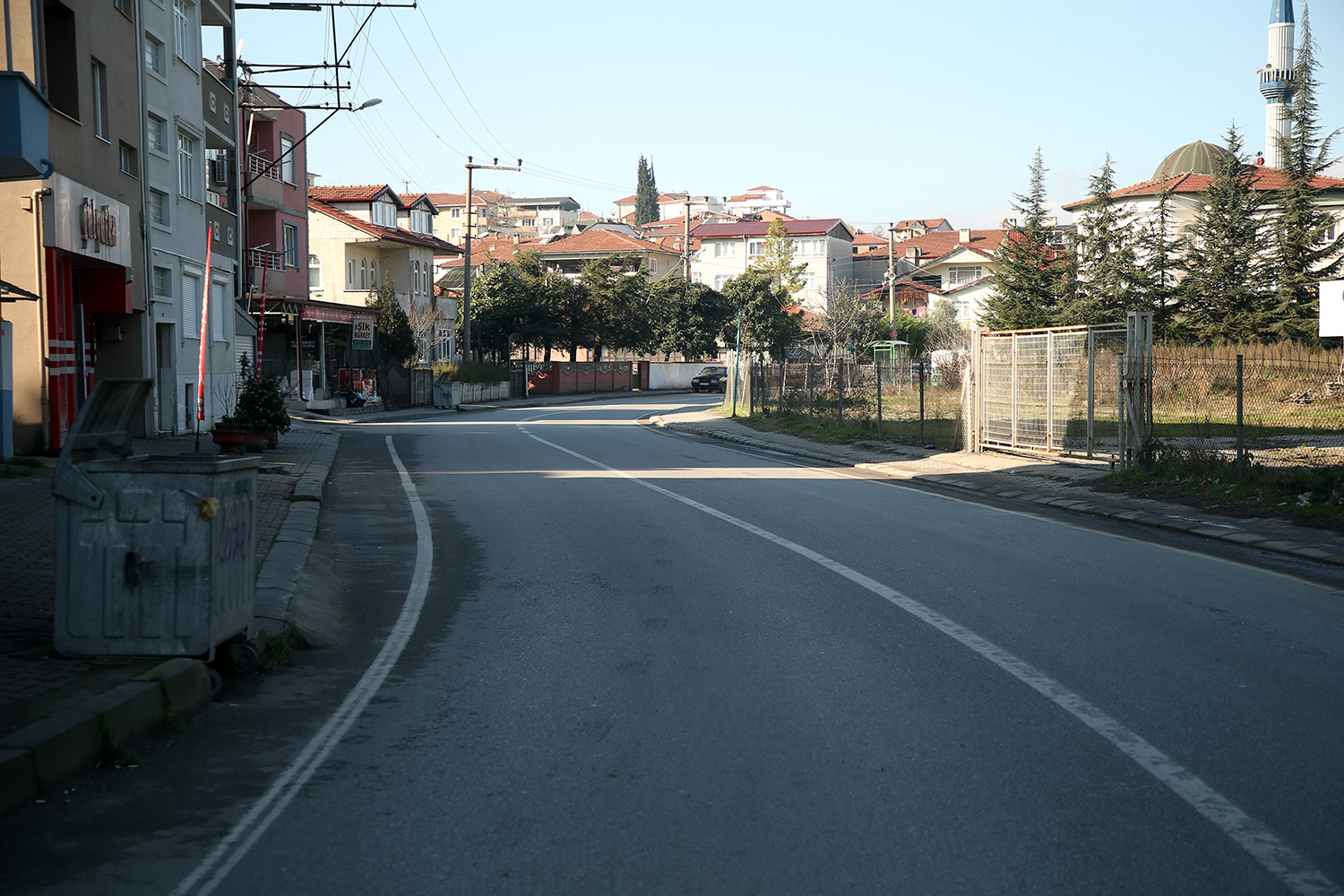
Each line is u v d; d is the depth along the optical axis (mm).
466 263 54656
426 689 6129
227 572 6203
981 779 4547
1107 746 4922
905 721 5336
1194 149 62594
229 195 32750
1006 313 47031
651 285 80875
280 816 4305
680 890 3602
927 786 4477
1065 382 18453
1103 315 44250
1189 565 9617
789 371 36438
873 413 32812
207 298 18234
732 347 81750
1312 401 23891
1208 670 6176
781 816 4195
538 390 69375
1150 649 6676
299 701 5945
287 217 43000
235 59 32188
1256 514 12117
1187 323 42000
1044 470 17172
